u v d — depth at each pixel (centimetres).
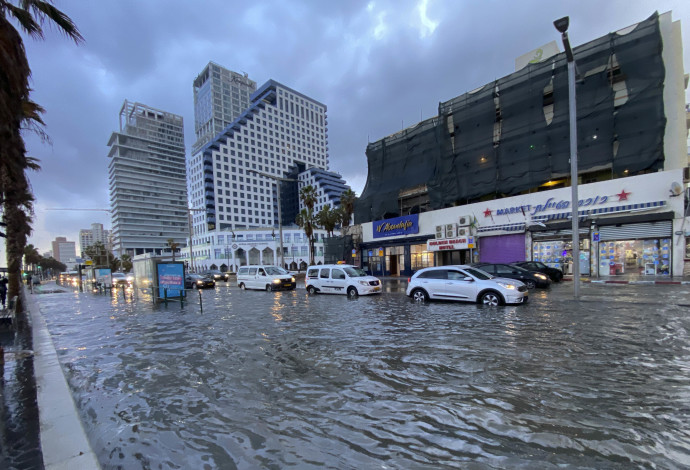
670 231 1700
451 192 2581
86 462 279
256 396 431
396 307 1165
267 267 2277
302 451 301
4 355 668
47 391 451
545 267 1823
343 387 450
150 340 788
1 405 413
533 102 2211
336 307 1238
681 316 822
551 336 670
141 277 2159
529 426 332
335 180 13625
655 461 270
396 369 512
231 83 15188
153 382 497
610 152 1908
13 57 505
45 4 539
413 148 2950
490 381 451
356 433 329
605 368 485
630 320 795
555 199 2042
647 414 350
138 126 13500
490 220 2312
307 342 700
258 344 699
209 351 659
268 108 13088
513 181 2262
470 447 298
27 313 1442
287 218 13388
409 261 2806
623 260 1838
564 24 1137
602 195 1883
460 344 636
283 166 13488
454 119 2608
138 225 13062
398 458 285
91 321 1146
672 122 1781
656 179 1731
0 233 764
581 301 1122
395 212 2961
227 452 304
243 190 11894
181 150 14700
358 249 3244
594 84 1995
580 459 275
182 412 392
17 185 640
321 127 15525
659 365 491
